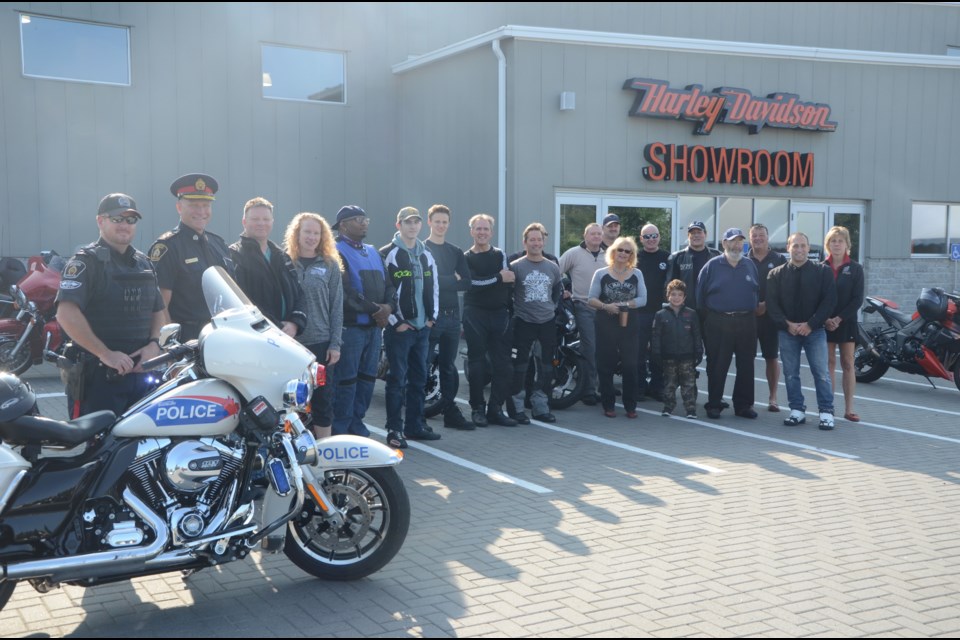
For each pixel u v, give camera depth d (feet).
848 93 51.60
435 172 48.60
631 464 22.89
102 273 16.02
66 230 43.37
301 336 20.51
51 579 12.46
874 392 35.60
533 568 15.39
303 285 20.48
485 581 14.78
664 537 17.07
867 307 37.52
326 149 49.98
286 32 48.44
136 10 44.45
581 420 28.96
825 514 18.62
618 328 28.89
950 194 55.01
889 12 64.34
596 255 30.96
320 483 14.51
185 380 13.87
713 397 29.40
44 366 37.70
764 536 17.16
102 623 13.15
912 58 52.85
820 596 14.20
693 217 48.29
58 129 42.98
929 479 21.54
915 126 53.62
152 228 45.42
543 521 18.06
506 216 43.45
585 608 13.67
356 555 14.76
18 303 32.22
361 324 22.56
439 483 20.99
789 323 27.94
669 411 29.76
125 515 12.92
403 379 24.76
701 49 46.78
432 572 15.19
